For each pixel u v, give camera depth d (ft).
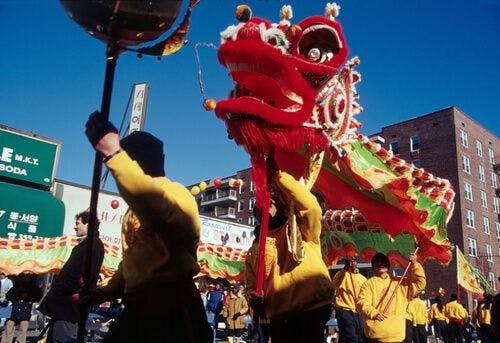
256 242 11.82
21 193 49.83
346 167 14.70
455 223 128.88
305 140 11.37
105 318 44.34
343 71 13.23
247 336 53.31
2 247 30.09
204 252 36.11
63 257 31.30
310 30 11.66
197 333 7.52
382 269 20.62
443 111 138.31
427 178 17.26
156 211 6.66
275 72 10.60
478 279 57.72
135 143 7.89
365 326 20.06
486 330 51.11
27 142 53.47
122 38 6.34
